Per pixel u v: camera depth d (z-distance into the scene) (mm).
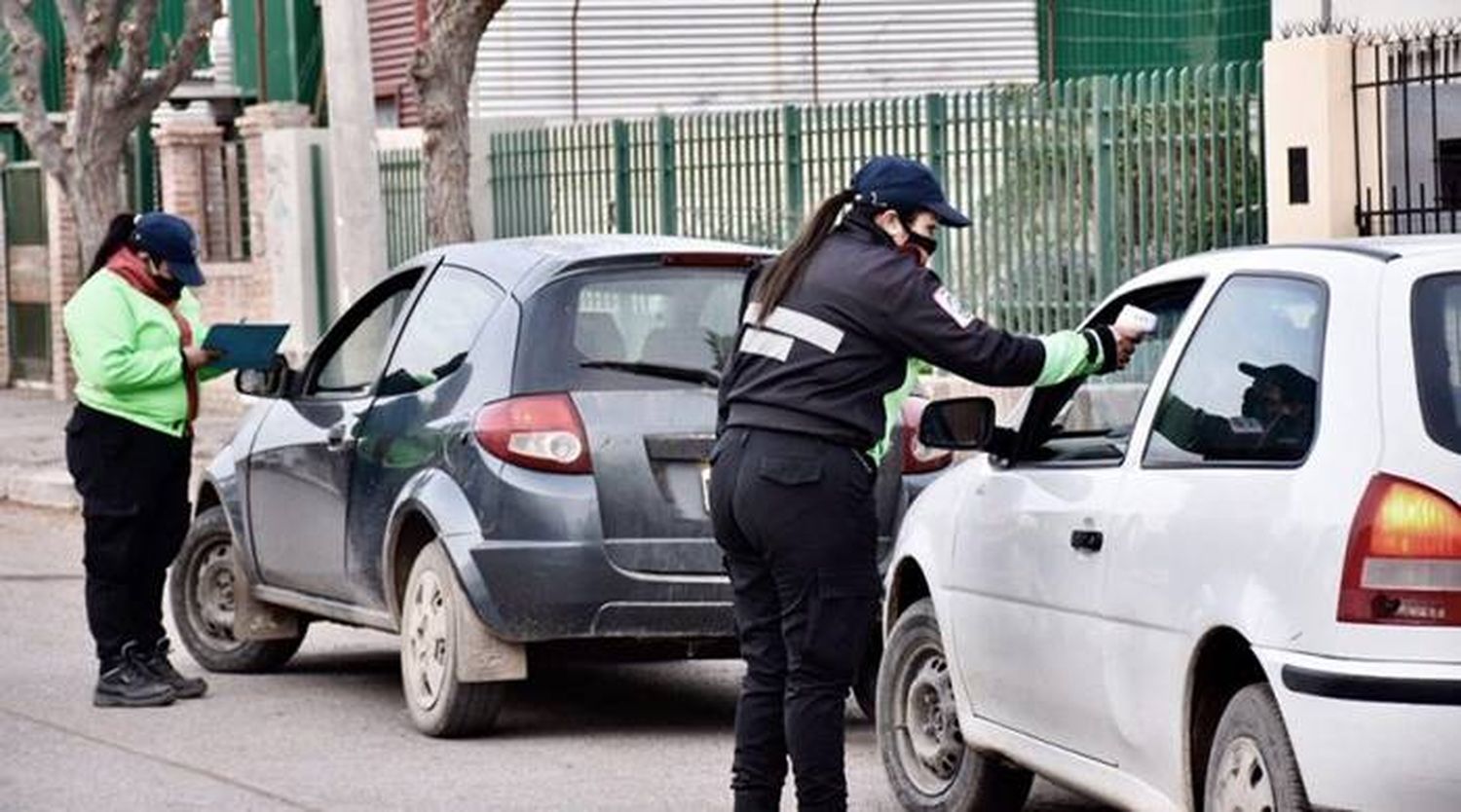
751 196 25234
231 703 15172
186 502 15070
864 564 10172
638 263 13781
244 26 39156
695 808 12117
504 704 15188
